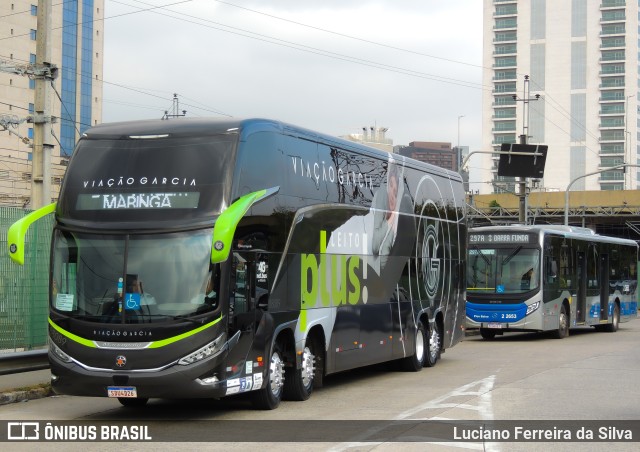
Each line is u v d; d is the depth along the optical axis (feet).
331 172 51.67
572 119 499.51
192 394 38.91
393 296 60.59
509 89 509.35
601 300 115.44
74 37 358.43
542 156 140.67
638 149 508.12
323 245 50.06
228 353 39.91
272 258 44.14
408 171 64.34
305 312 47.60
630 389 52.21
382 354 58.29
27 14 340.18
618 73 493.36
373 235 57.36
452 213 73.87
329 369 50.44
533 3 505.25
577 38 499.10
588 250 110.83
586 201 259.80
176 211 40.37
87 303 40.01
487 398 48.16
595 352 81.46
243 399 48.96
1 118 108.78
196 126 42.37
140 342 39.17
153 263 39.83
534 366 67.56
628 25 490.90
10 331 57.72
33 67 60.90
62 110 353.10
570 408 44.16
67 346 39.86
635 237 292.81
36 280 59.52
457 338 74.59
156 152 41.75
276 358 44.98
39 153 60.90
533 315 95.61
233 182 40.88
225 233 38.40
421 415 41.86
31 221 42.27
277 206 44.86
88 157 42.42
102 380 39.19
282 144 45.88
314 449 32.86
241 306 41.14
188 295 39.37
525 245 96.37
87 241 40.70
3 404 47.11
